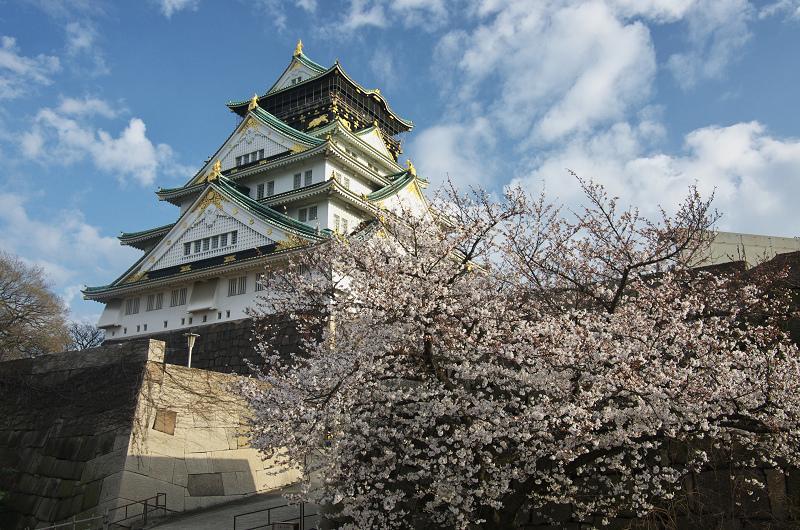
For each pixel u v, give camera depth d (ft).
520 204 48.60
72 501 66.39
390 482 41.11
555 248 49.42
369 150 156.25
